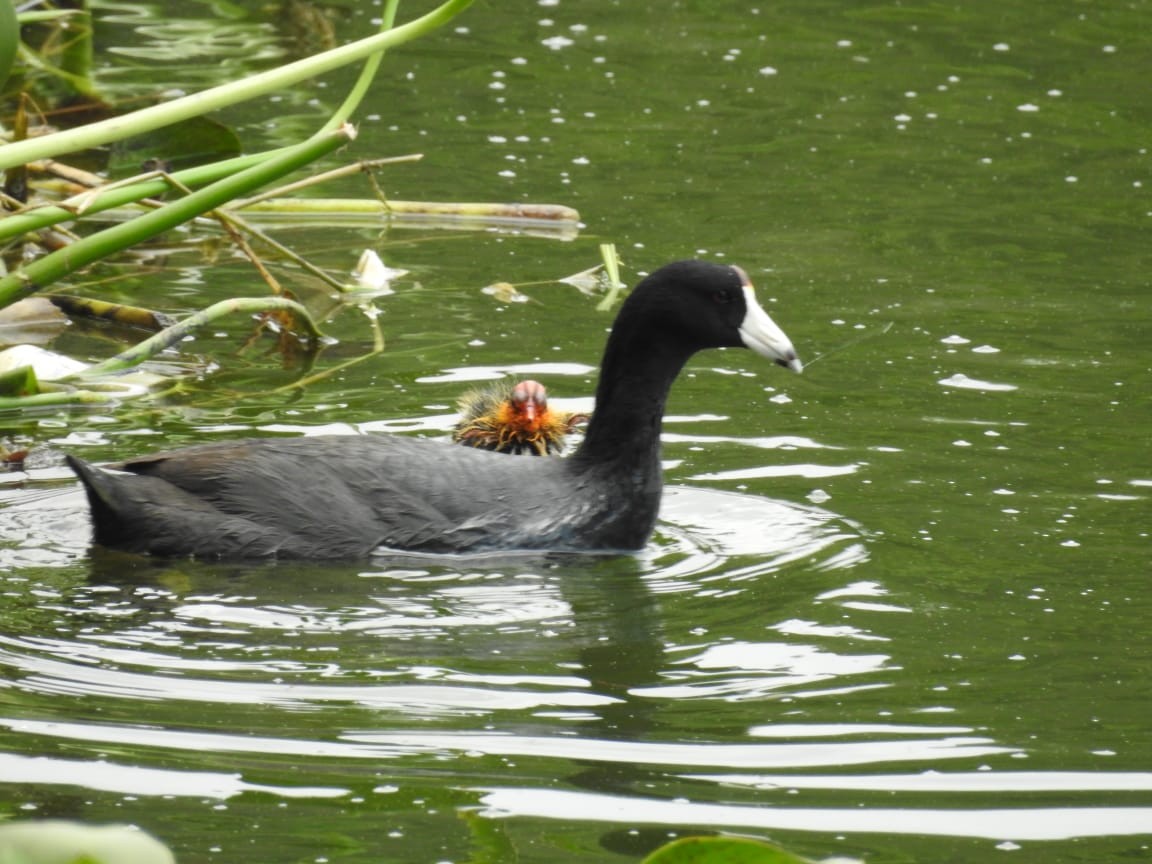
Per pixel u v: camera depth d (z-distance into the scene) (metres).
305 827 7.16
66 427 12.26
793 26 23.97
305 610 9.62
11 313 14.48
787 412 12.67
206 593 9.80
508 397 12.30
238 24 23.25
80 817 7.19
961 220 17.02
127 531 10.28
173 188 12.09
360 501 10.52
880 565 10.19
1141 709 8.35
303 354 13.90
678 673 8.84
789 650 9.12
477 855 6.93
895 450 11.94
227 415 12.54
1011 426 12.28
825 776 7.68
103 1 24.14
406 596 9.88
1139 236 16.62
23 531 10.56
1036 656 8.97
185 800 7.37
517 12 24.39
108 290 15.34
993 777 7.68
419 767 7.73
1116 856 7.00
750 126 20.02
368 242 16.78
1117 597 9.68
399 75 21.62
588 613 9.70
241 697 8.44
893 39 23.39
